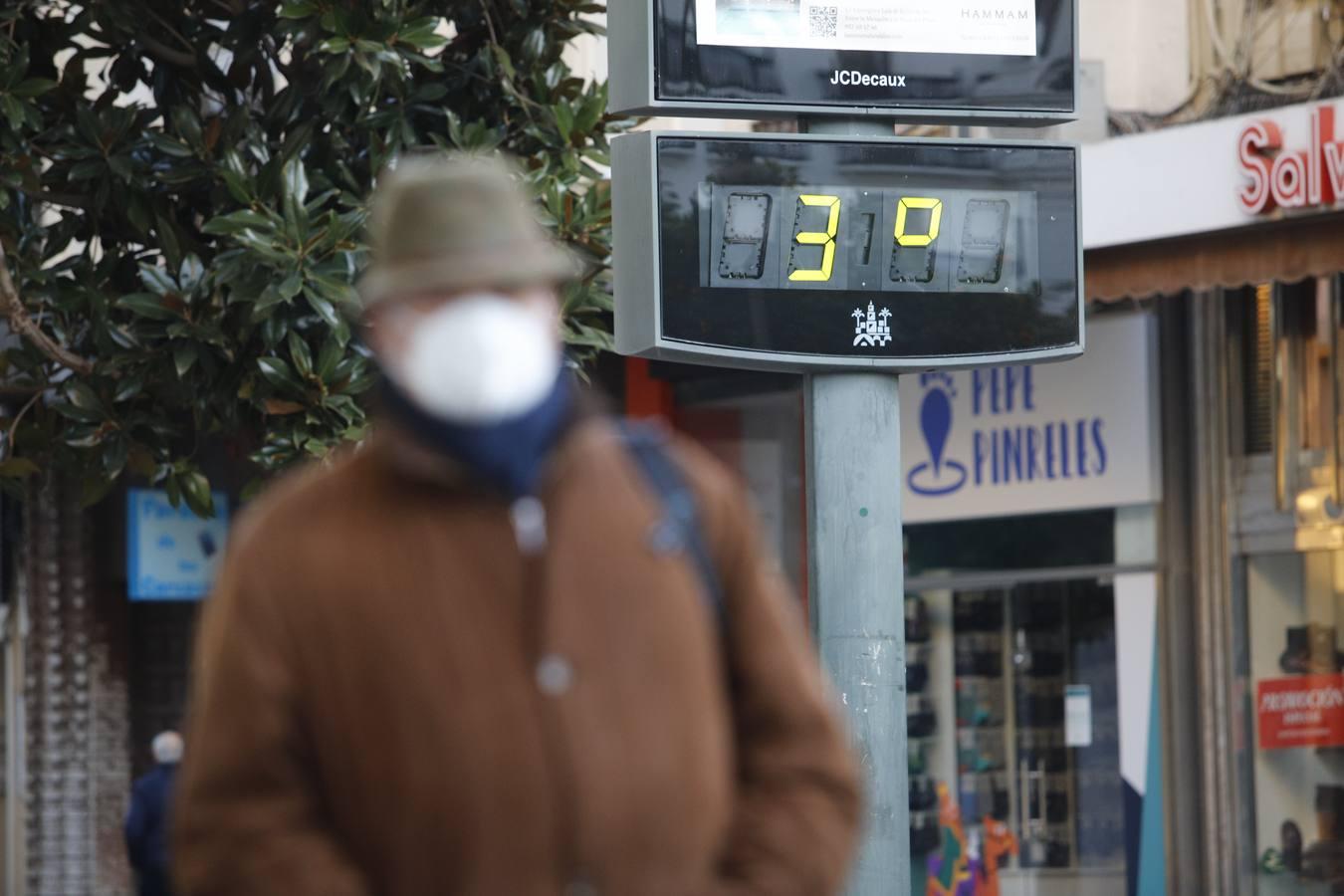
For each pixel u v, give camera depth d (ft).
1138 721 52.08
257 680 10.26
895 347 29.40
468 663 10.18
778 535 58.34
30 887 63.77
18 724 64.80
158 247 42.63
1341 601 49.03
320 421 38.63
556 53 44.09
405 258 10.44
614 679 10.34
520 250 10.48
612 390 60.90
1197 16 50.85
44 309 41.42
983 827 55.01
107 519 64.59
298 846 10.22
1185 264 44.88
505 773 10.11
